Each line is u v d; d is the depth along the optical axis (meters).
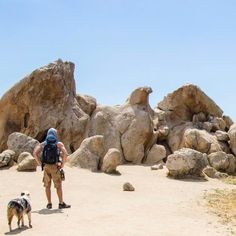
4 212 12.23
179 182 18.80
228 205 13.98
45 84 25.95
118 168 23.02
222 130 28.97
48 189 12.62
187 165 19.88
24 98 26.03
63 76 26.81
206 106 29.86
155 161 26.56
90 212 12.08
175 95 29.91
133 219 11.30
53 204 13.30
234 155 25.39
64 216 11.54
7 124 26.72
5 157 20.97
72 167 21.27
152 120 28.08
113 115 27.53
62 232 9.84
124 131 26.69
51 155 12.45
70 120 26.38
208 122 28.62
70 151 25.89
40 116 25.92
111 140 26.45
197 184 18.45
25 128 26.36
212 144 24.97
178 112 30.11
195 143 24.94
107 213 11.96
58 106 26.45
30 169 19.83
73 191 15.45
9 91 26.34
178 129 28.83
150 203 13.75
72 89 27.84
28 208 10.38
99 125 26.98
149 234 9.78
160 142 28.89
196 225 10.91
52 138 12.59
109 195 14.98
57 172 12.53
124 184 16.19
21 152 22.08
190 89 29.36
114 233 9.77
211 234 10.02
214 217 12.07
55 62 26.67
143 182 18.19
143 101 27.94
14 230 10.14
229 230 10.51
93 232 9.84
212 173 21.09
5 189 15.70
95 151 22.02
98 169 21.67
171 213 12.34
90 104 27.97
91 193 15.19
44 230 10.05
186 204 13.83
